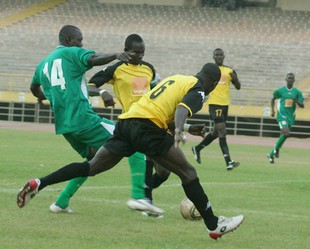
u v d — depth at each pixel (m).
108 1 109.19
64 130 19.94
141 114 17.19
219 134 38.44
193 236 17.64
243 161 44.97
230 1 104.38
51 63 20.09
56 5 108.50
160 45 94.88
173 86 17.28
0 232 16.81
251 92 83.81
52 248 15.26
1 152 41.41
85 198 23.59
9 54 94.88
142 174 20.03
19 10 106.75
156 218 20.08
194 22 102.06
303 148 64.19
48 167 33.72
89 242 16.14
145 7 107.25
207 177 33.16
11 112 84.94
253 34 97.44
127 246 15.90
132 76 21.98
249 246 16.75
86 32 99.56
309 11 103.50
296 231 19.16
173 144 17.22
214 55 39.56
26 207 20.77
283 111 47.81
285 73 88.75
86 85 20.44
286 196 26.97
